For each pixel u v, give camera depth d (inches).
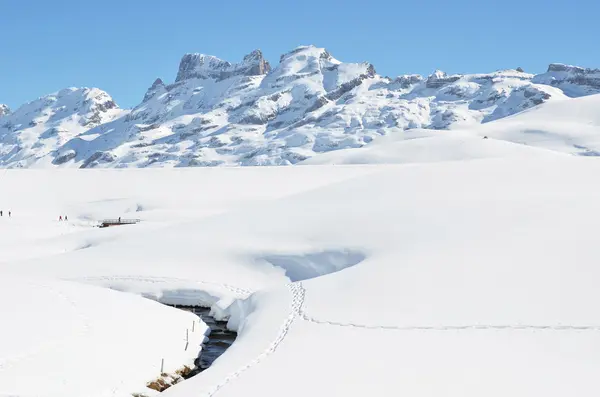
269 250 1852.9
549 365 844.6
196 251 1932.8
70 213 3233.3
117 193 3646.7
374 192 2231.8
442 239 1528.1
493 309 1062.4
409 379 828.0
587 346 896.9
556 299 1067.3
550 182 2073.1
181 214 3004.4
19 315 1189.1
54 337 1068.5
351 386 817.5
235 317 1451.8
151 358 1064.8
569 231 1400.1
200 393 835.4
